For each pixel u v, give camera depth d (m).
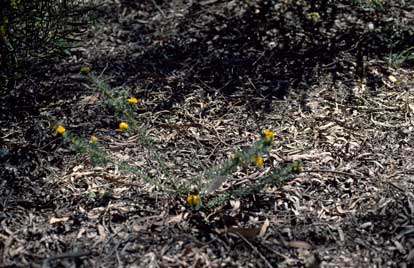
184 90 3.54
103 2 4.32
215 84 3.59
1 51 3.25
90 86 3.58
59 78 3.66
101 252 2.45
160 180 2.83
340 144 3.07
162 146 3.09
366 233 2.53
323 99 3.43
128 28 4.14
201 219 2.59
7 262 2.41
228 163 2.58
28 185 2.84
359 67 3.67
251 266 2.38
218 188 2.76
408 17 4.07
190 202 2.46
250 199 2.70
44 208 2.69
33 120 3.30
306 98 3.45
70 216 2.64
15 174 2.90
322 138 3.12
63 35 3.49
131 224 2.58
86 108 3.40
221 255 2.43
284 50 3.84
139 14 4.28
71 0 3.54
